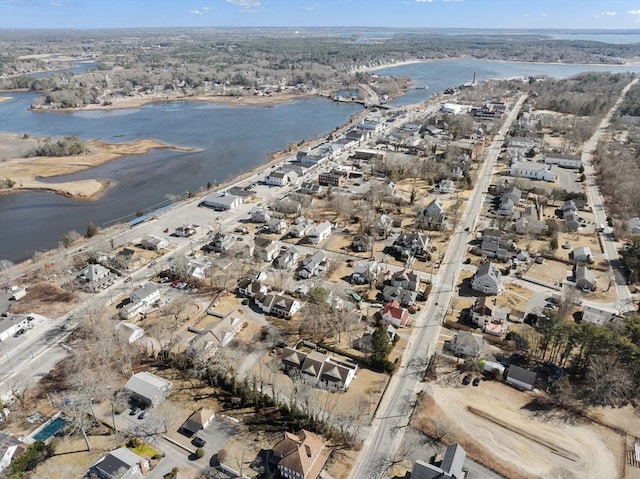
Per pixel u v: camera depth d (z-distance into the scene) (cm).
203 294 10925
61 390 7975
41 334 9531
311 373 8150
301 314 10138
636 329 8069
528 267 11850
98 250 12625
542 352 8556
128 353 8694
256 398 7581
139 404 7644
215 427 7188
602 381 7544
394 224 14438
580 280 10894
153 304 10494
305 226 14125
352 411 7462
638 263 11262
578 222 13875
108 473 6156
